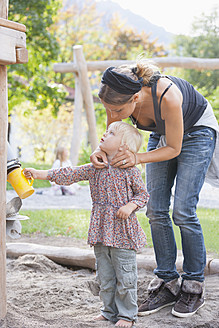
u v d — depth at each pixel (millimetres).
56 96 12977
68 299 3029
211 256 4098
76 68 7387
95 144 7676
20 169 2639
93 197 2684
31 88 12680
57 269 3941
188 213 2766
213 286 3355
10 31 2314
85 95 7539
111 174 2629
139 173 2684
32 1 11523
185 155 2834
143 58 2668
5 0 2357
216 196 5984
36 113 18375
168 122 2566
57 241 5141
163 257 2949
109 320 2648
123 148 2625
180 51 26203
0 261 2428
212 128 2908
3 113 2387
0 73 2355
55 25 25641
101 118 16375
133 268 2615
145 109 2619
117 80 2340
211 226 5168
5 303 2496
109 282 2658
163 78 2607
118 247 2559
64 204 8664
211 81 20391
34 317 2619
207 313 2771
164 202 2947
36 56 12477
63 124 19500
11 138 19297
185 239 2809
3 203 2412
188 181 2781
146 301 2879
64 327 2457
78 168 2721
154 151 2670
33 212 7176
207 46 24922
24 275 3680
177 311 2734
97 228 2596
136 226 2635
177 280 2988
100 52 27000
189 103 2770
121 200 2602
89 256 3990
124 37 27734
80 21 27984
